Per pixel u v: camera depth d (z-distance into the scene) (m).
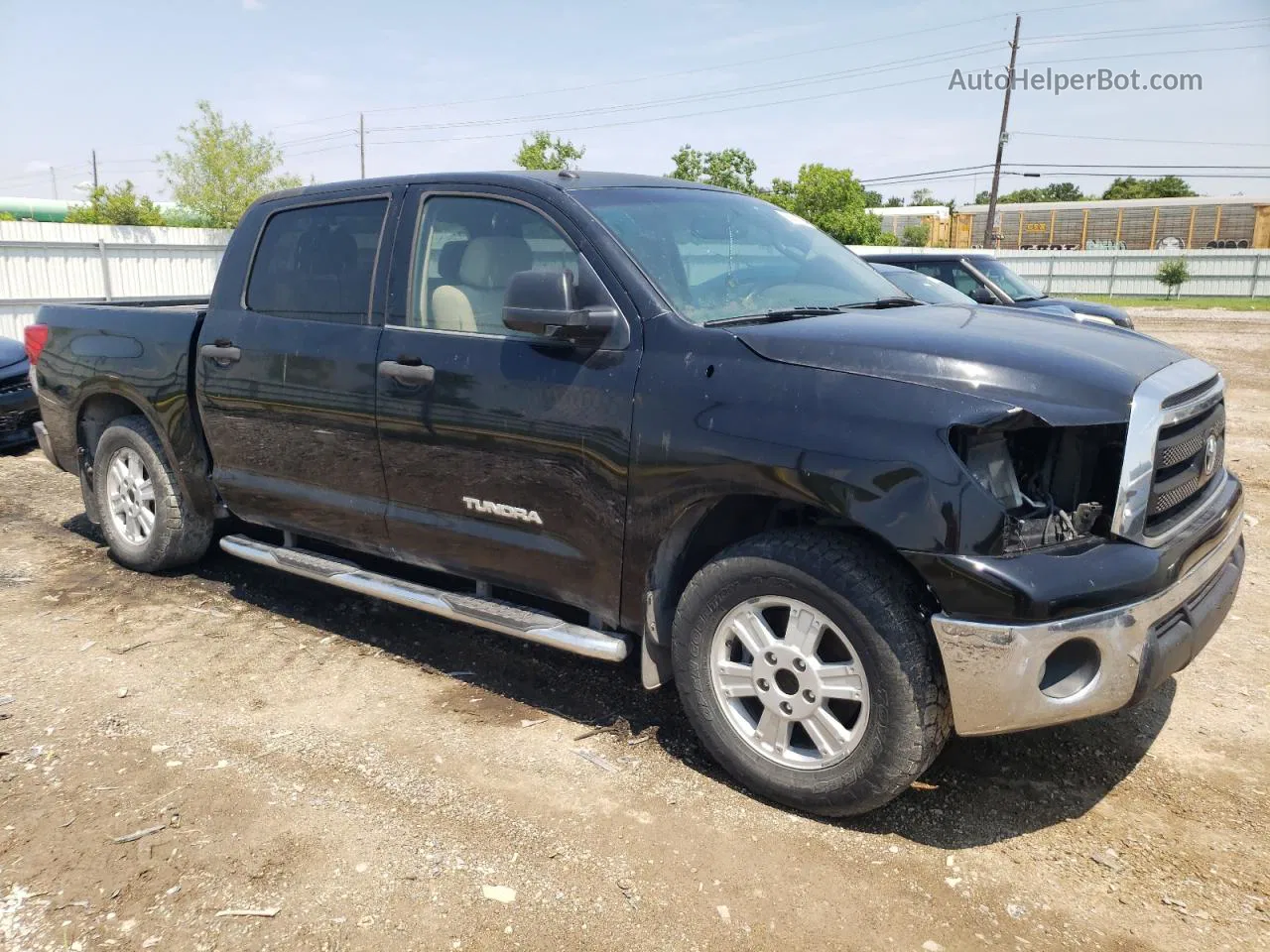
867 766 2.91
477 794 3.22
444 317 3.83
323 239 4.28
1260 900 2.73
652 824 3.07
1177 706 3.90
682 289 3.42
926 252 11.86
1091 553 2.76
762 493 2.98
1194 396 3.02
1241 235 43.16
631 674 4.18
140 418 5.23
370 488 4.09
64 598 5.03
